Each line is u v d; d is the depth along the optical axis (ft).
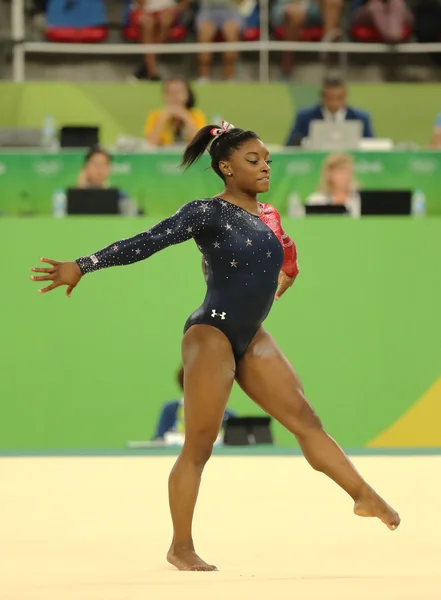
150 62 136.46
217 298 39.70
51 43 139.03
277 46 135.23
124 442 94.63
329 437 39.60
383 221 95.76
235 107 126.93
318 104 122.93
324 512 50.52
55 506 52.39
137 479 63.16
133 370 95.04
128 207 97.40
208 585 31.35
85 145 108.27
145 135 121.49
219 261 39.70
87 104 127.54
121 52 138.41
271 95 127.44
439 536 43.52
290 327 95.35
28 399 94.68
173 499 38.32
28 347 94.73
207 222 39.58
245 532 44.83
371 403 95.35
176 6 138.10
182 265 95.35
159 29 138.41
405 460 73.31
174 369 95.04
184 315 95.20
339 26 139.23
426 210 103.71
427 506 51.75
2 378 94.73
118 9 143.13
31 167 101.55
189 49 135.23
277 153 102.42
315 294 95.40
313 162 102.53
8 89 126.93
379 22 137.59
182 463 38.83
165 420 90.99
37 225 94.73
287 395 39.75
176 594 29.40
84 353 94.99
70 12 139.64
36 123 127.03
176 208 100.99
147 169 100.89
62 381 94.84
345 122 111.14
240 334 39.75
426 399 95.50
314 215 96.78
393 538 43.01
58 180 101.76
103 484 60.95
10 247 94.63
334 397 95.30
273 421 93.25
